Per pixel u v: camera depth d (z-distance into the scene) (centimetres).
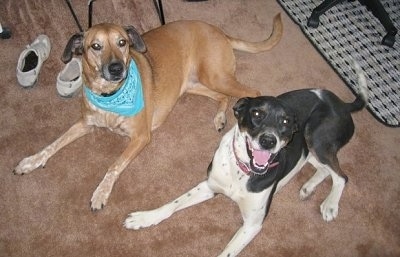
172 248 164
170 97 187
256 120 146
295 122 151
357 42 232
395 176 191
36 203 169
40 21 221
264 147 142
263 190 153
